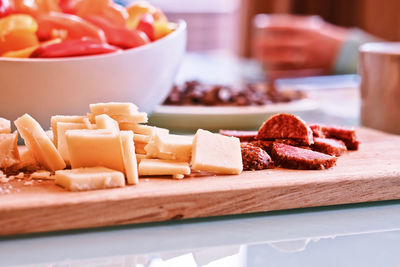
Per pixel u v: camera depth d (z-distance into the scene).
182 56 1.10
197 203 0.62
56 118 0.76
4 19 0.93
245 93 1.37
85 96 0.89
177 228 0.60
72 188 0.61
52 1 1.05
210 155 0.71
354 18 4.96
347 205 0.71
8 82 0.83
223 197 0.63
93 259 0.50
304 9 5.27
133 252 0.52
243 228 0.60
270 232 0.58
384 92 1.16
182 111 1.13
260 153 0.76
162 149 0.73
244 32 5.56
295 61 3.73
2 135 0.70
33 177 0.68
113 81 0.91
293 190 0.67
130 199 0.59
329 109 1.51
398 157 0.86
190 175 0.71
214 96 1.31
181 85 1.46
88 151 0.66
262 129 0.86
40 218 0.56
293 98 1.41
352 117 1.38
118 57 0.90
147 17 1.06
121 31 0.99
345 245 0.54
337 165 0.79
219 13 6.38
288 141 0.85
